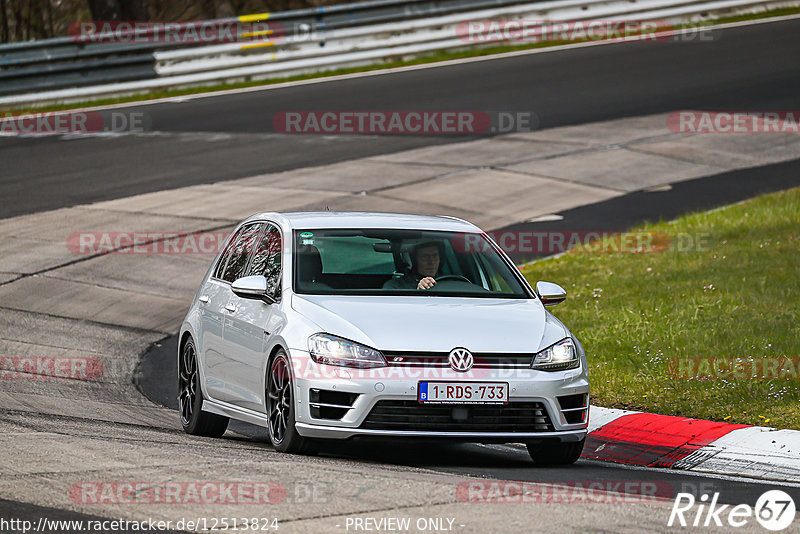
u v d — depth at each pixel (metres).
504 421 26.92
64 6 139.88
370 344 26.67
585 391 28.03
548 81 101.38
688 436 31.08
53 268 57.03
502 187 72.31
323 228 31.48
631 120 88.19
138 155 81.56
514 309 29.27
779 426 31.31
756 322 41.97
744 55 107.88
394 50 112.12
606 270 54.03
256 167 77.75
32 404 34.94
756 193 69.25
